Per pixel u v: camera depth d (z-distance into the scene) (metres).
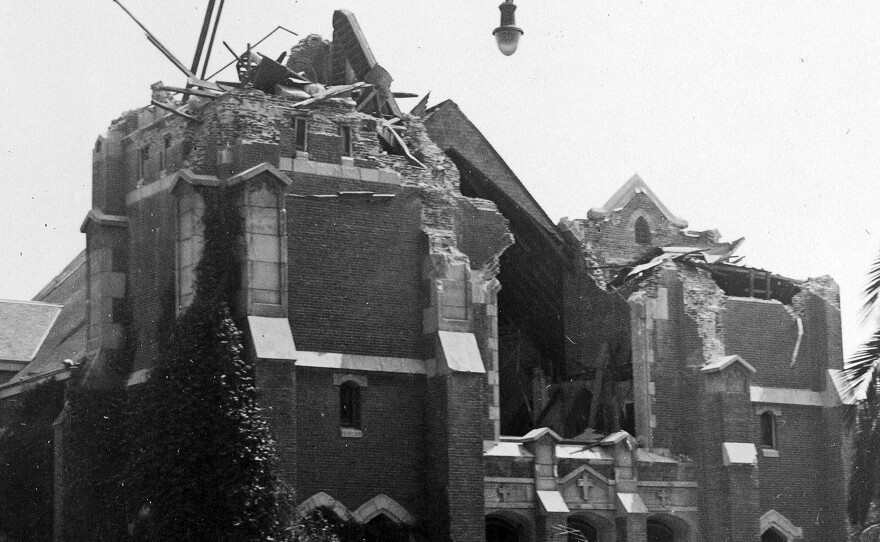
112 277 44.84
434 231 43.97
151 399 40.16
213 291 39.94
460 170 50.91
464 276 43.66
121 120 46.16
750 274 53.78
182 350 39.53
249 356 39.41
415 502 42.38
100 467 43.31
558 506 44.91
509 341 53.72
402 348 42.94
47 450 47.09
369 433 41.94
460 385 42.41
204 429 38.78
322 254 42.00
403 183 43.84
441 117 53.47
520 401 53.00
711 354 50.09
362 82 47.59
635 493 47.47
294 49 50.09
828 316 53.75
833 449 52.75
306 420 40.84
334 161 42.75
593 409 49.97
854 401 37.91
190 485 38.62
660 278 50.34
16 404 49.50
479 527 42.03
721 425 49.03
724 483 48.69
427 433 42.84
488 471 44.50
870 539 49.00
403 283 43.31
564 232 52.78
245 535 38.00
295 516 39.03
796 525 51.81
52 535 46.00
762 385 52.19
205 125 42.06
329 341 41.69
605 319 51.31
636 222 54.50
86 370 44.34
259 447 38.59
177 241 41.31
